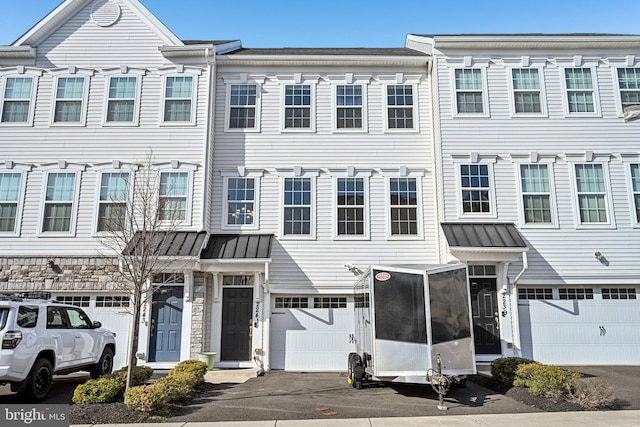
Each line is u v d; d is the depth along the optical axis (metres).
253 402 9.60
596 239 14.51
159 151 15.09
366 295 10.51
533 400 9.30
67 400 9.41
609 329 14.11
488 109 15.22
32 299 9.99
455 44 15.41
